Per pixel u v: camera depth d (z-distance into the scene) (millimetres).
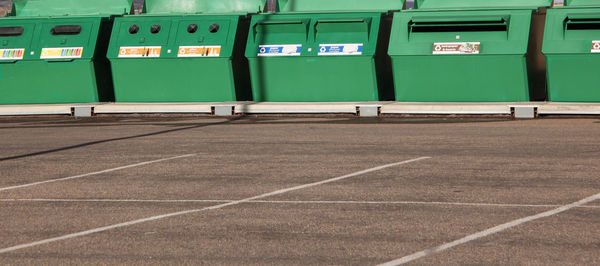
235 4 25359
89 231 9961
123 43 24219
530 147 15586
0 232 10016
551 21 21328
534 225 9781
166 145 17016
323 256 8727
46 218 10695
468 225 9859
